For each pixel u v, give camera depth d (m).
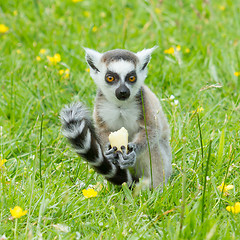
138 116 10.61
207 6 20.05
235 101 13.89
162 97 14.06
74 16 20.19
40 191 9.41
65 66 15.52
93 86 14.73
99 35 18.30
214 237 7.40
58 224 8.24
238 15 19.48
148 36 18.20
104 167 9.34
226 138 11.65
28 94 14.16
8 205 8.88
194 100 13.76
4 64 16.09
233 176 10.20
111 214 8.71
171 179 10.70
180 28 18.31
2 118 13.32
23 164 10.88
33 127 12.41
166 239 7.64
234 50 16.44
